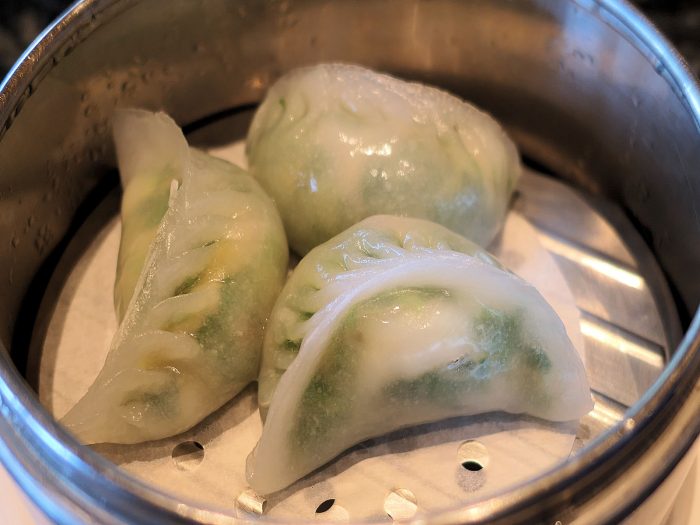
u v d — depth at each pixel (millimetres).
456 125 165
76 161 168
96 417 127
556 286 165
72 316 158
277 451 126
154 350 130
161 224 139
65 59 153
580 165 188
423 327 128
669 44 147
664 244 166
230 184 151
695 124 140
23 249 152
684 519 123
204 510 88
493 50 185
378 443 137
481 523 87
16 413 100
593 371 152
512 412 139
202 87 188
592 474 94
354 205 152
